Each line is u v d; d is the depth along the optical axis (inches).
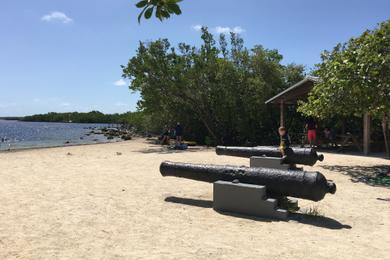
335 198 373.4
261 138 1197.1
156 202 341.7
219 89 1183.6
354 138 841.5
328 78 533.6
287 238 246.2
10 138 1873.8
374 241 244.8
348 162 643.5
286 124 1154.7
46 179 461.1
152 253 214.4
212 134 1229.7
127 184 428.1
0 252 213.8
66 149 1006.4
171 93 1208.2
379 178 489.1
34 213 300.0
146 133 1889.8
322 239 246.2
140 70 1184.8
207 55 1208.8
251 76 1191.6
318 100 548.4
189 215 299.3
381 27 511.8
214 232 256.2
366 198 374.6
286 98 912.3
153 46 1165.7
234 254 214.7
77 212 304.0
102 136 2065.7
